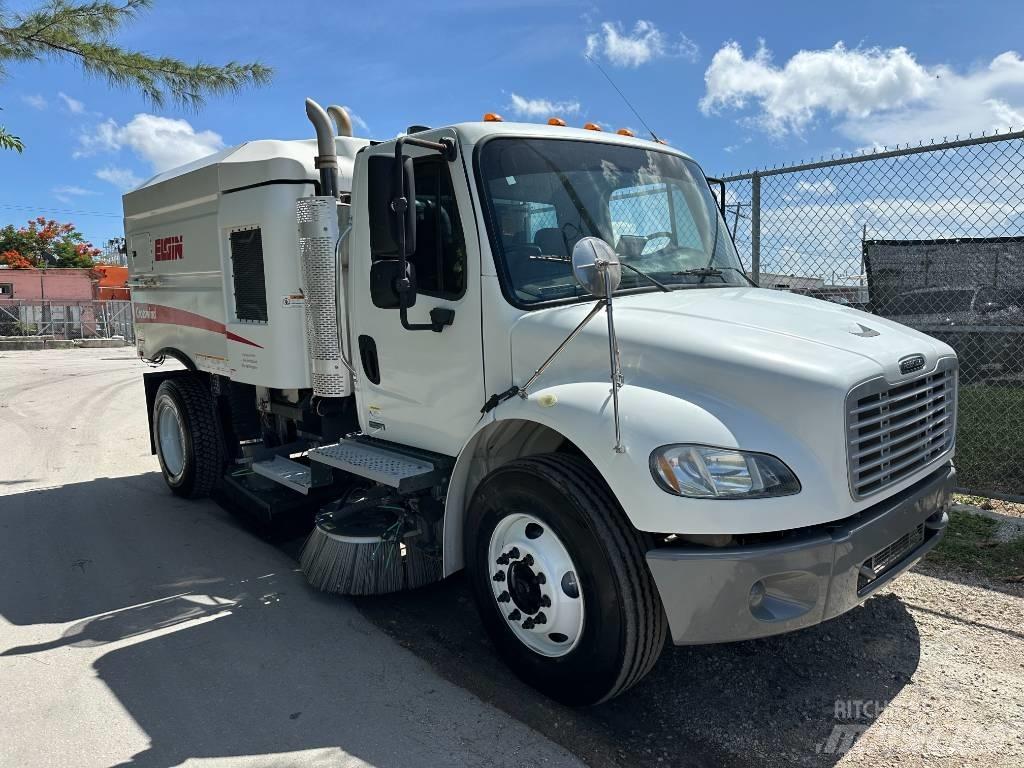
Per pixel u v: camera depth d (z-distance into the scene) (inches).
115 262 1595.7
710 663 140.4
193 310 235.9
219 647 151.3
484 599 136.0
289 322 190.2
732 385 112.3
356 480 193.2
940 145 219.0
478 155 138.9
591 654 116.6
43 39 337.1
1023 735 117.4
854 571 112.9
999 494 219.3
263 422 237.3
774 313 135.3
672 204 165.6
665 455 106.8
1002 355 275.0
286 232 187.6
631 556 112.3
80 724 124.6
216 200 211.8
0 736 121.6
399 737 119.6
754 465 106.3
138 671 142.0
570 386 122.6
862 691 130.8
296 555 204.5
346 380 177.5
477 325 138.6
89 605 173.3
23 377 654.5
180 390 250.2
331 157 176.2
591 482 116.9
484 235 136.6
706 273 159.9
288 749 116.9
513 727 121.9
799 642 147.6
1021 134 206.2
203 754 115.9
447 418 148.3
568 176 149.1
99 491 273.4
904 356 125.3
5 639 156.6
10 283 1309.1
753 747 116.0
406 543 160.2
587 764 112.5
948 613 158.1
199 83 359.9
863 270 281.1
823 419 108.6
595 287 108.6
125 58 346.3
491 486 130.4
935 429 137.3
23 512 247.3
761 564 105.9
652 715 124.7
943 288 280.5
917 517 126.4
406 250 131.8
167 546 212.7
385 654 147.2
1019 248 267.9
